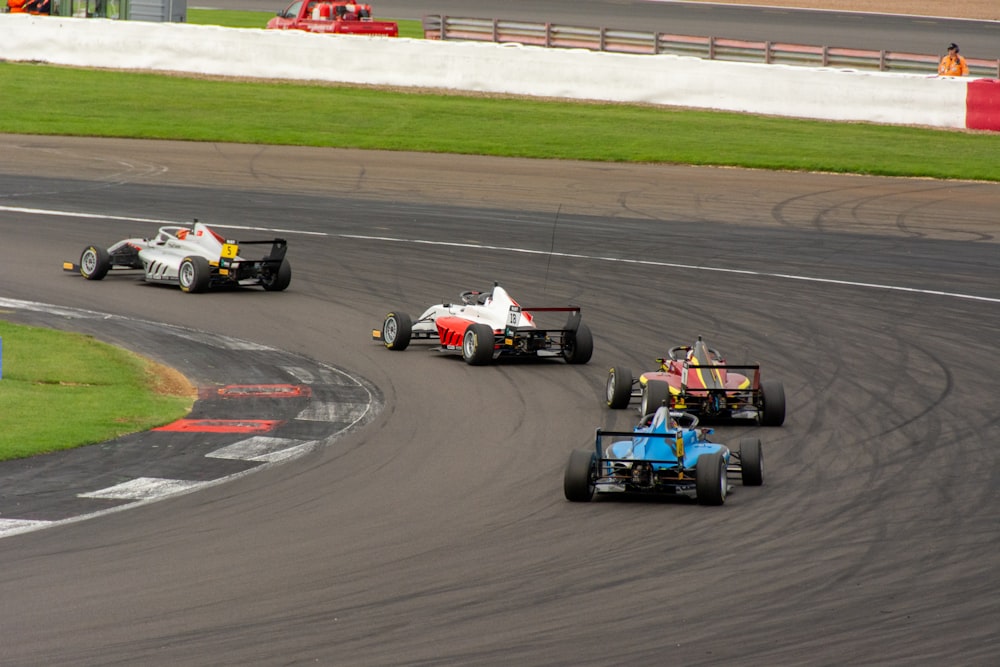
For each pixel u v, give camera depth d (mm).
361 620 35969
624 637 34938
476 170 140125
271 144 151625
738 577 40125
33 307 85562
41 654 33219
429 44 181125
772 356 76500
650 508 48156
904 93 161250
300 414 63031
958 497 49781
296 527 45125
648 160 145500
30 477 50875
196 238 94188
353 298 90938
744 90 168375
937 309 89688
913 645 34531
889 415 63719
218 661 32906
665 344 79625
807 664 33250
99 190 126812
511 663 33062
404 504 48344
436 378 71250
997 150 149625
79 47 194500
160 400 64812
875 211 124188
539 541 43812
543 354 75688
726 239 112438
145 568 40281
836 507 48438
